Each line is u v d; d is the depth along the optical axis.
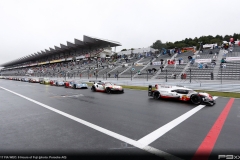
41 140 3.78
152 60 27.94
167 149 3.33
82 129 4.48
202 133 4.16
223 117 5.62
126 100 9.27
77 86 16.98
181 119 5.39
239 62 17.64
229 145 3.49
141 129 4.46
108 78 24.55
